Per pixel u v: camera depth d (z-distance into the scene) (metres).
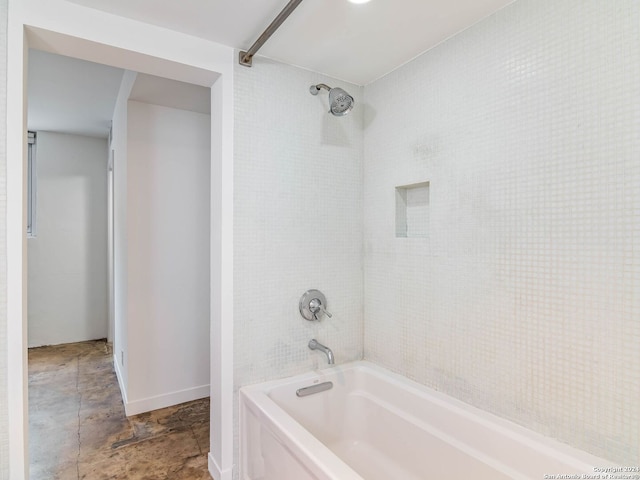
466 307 1.74
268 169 2.04
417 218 2.12
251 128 1.98
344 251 2.31
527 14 1.51
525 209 1.51
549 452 1.36
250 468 1.86
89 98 3.30
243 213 1.96
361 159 2.38
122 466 2.09
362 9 1.60
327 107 2.24
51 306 4.43
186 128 2.93
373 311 2.32
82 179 4.58
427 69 1.95
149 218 2.78
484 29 1.67
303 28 1.75
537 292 1.47
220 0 1.53
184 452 2.24
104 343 4.54
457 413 1.67
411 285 2.04
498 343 1.61
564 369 1.39
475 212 1.70
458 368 1.78
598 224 1.30
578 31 1.35
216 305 1.97
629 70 1.23
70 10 1.52
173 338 2.88
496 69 1.62
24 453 1.43
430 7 1.59
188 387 2.95
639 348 1.21
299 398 2.04
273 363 2.06
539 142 1.47
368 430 2.14
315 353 2.20
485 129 1.66
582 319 1.34
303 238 2.15
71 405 2.87
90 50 1.65
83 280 4.59
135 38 1.67
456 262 1.79
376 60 2.06
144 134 2.76
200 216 3.00
